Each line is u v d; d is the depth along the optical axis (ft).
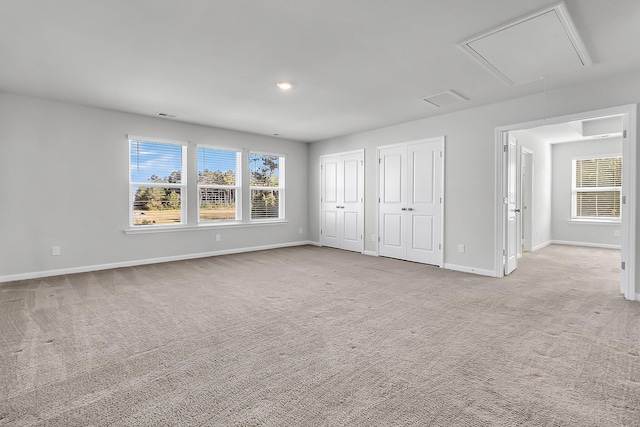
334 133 21.17
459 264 15.84
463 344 7.81
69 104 14.69
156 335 8.30
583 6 7.21
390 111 15.79
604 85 11.45
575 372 6.55
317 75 11.31
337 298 11.37
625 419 5.14
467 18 7.73
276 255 19.97
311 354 7.32
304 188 24.56
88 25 8.04
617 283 13.43
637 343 7.83
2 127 13.25
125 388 6.00
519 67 10.43
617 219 22.74
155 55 9.75
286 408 5.44
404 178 18.28
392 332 8.50
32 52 9.53
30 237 13.94
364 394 5.83
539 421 5.11
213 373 6.53
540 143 22.93
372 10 7.41
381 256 19.58
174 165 18.19
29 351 7.41
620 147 22.33
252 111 15.87
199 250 19.13
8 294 11.69
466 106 14.96
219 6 7.25
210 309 10.24
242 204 20.95
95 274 14.80
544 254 20.57
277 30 8.31
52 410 5.36
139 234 16.93
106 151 15.74
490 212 14.69
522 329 8.68
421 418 5.18
